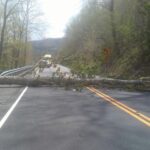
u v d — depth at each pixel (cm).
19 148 791
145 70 3378
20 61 8719
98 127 1030
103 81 2347
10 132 956
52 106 1462
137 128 1019
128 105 1520
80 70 2373
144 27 3641
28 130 983
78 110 1358
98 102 1614
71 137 899
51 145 817
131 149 786
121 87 2322
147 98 1816
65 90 2194
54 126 1041
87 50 5256
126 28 3975
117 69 3984
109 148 793
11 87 2356
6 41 7944
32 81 2378
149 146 814
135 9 3922
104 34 4866
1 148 791
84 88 2339
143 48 3616
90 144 828
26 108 1398
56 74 2520
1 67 6381
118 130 989
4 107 1423
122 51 4338
